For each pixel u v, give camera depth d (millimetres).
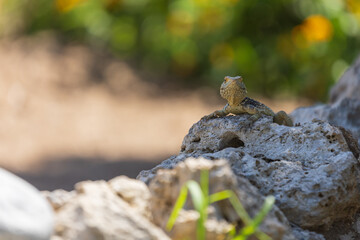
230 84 4051
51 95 12898
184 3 14375
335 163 3682
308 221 3551
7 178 2492
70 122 11719
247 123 4055
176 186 3076
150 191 3152
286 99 13688
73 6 15352
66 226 2633
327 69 13586
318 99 13555
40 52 14438
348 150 3939
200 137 4223
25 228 2334
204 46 14539
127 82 14070
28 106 12203
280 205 3551
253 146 4000
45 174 8930
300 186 3582
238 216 3023
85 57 14617
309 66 13758
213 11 14305
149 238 2697
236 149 3812
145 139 11008
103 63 14688
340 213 3750
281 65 14016
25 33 15938
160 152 10242
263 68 14070
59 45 15016
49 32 15656
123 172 9062
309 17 13305
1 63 13836
